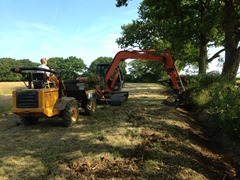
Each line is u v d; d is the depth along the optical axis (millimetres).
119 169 5957
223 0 17531
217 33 25281
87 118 10883
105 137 7973
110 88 15062
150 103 14914
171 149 7273
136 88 29219
